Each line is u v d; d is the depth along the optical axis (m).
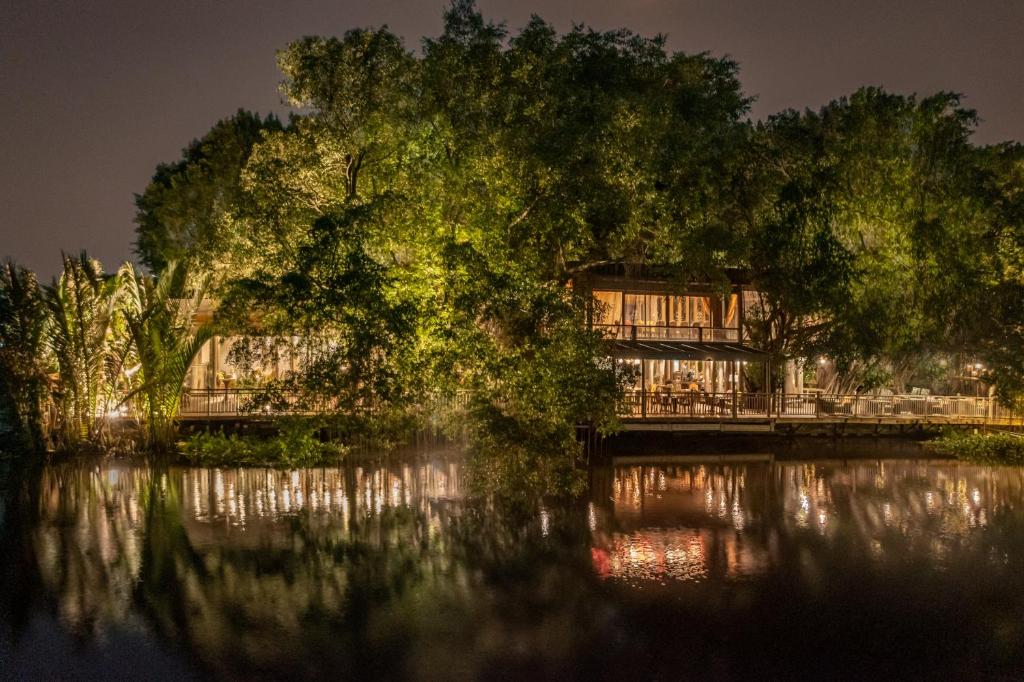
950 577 18.97
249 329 24.84
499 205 27.56
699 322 44.06
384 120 28.89
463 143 28.38
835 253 37.69
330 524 22.28
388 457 31.80
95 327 31.95
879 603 17.30
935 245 39.09
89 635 14.90
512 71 29.23
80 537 20.64
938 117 40.66
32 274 31.22
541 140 28.95
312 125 30.23
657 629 15.84
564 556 20.14
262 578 18.00
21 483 27.03
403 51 29.34
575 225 30.28
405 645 14.88
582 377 23.44
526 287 23.92
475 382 23.69
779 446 40.12
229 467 30.14
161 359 32.25
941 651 15.04
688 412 39.69
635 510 25.23
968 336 44.22
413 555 19.86
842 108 42.91
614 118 31.12
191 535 20.98
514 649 14.81
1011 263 39.50
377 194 27.16
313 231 23.88
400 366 23.25
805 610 16.86
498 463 23.66
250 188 29.06
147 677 13.39
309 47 29.03
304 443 31.52
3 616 15.66
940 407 44.53
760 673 14.10
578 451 24.41
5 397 31.62
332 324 23.70
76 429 31.97
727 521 24.02
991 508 26.19
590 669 14.13
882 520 24.39
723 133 40.50
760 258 40.56
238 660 14.10
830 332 42.06
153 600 16.55
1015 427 44.38
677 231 35.03
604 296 42.56
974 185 40.59
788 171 39.94
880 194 39.47
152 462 30.92
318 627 15.52
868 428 43.00
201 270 37.84
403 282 24.97
